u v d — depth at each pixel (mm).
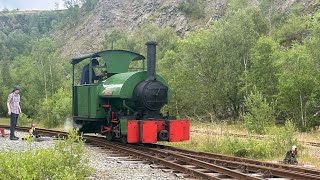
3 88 54250
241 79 32469
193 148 15477
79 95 17703
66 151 8195
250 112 23406
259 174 9602
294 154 11797
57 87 44625
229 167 10695
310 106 27672
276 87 29281
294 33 46125
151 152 13609
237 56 35344
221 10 80438
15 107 16953
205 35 37250
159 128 14406
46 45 55094
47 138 17203
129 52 17016
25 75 51375
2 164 6805
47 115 31000
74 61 18188
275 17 56000
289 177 9094
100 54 16359
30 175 6613
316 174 9344
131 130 14000
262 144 13414
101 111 16125
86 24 112750
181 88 35156
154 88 14914
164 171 10156
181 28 84000
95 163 11109
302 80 27203
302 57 27797
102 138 17922
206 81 35531
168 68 39406
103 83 16141
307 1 57625
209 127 24609
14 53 123625
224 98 35094
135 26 95750
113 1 108938
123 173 9750
